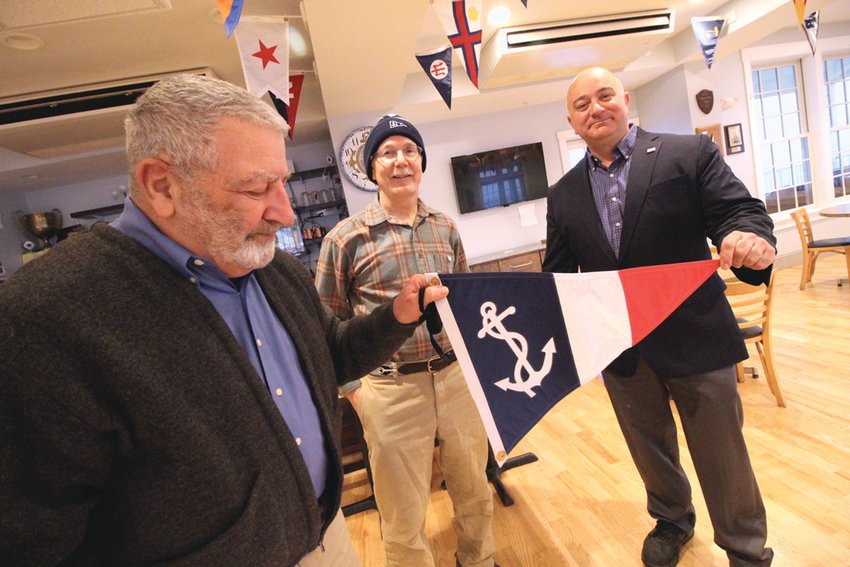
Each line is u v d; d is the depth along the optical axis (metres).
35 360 0.48
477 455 1.41
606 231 1.31
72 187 4.61
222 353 0.60
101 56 2.62
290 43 2.88
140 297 0.56
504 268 4.80
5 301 0.50
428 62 2.19
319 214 4.87
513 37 3.43
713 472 1.24
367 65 2.86
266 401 0.64
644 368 1.31
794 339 3.14
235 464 0.59
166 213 0.60
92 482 0.53
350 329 0.95
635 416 1.38
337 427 0.86
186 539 0.57
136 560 0.58
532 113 5.16
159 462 0.55
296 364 0.77
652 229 1.20
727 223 1.10
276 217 0.64
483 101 4.55
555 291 0.94
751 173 5.04
